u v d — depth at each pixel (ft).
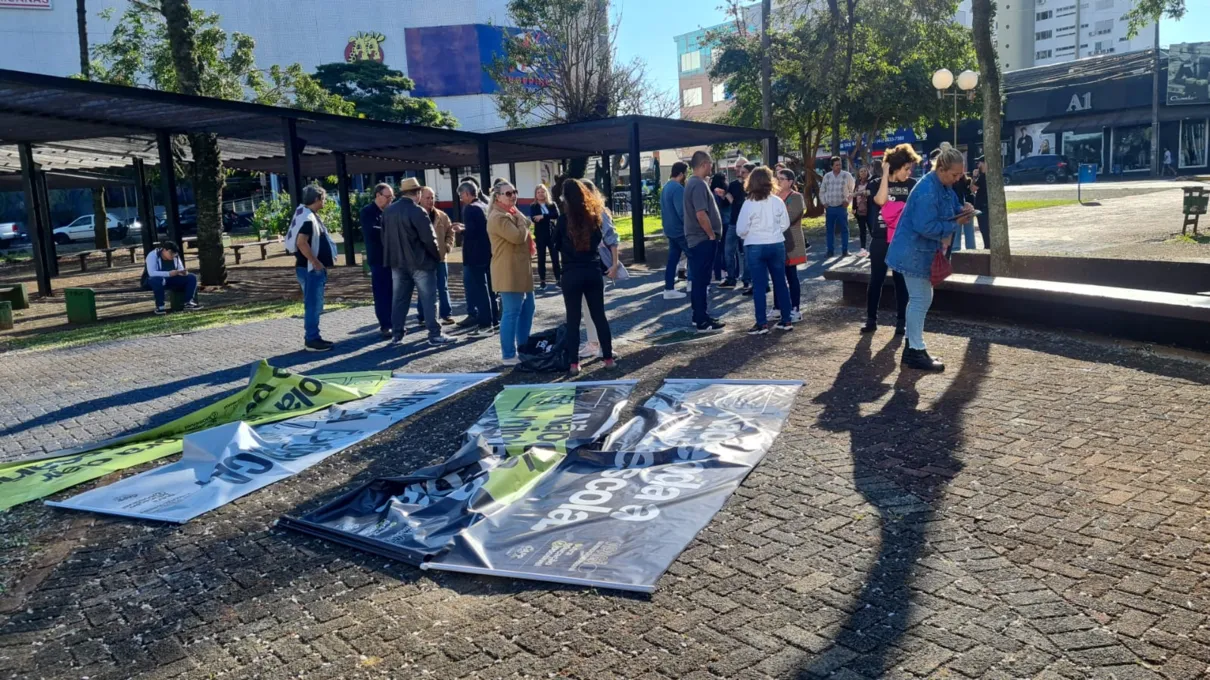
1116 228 56.70
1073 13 324.19
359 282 58.08
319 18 232.12
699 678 9.43
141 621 11.67
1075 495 13.58
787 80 89.61
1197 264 31.53
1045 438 16.31
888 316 30.17
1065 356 22.59
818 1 85.35
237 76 91.97
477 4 232.94
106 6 217.77
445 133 58.54
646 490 14.82
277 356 30.58
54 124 47.60
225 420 21.84
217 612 11.78
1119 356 22.15
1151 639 9.61
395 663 10.14
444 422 20.54
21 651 11.03
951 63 86.33
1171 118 143.64
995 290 27.40
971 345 24.72
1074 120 155.84
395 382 24.90
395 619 11.18
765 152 72.28
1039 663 9.30
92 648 11.04
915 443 16.60
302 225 30.09
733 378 22.50
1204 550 11.53
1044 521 12.74
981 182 45.34
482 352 28.73
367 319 38.73
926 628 10.14
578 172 102.99
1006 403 18.74
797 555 12.22
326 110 102.17
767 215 27.32
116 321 43.86
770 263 27.89
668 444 17.29
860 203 33.42
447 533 13.58
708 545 12.73
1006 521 12.84
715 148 124.26
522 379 24.14
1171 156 143.13
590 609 11.09
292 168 46.60
